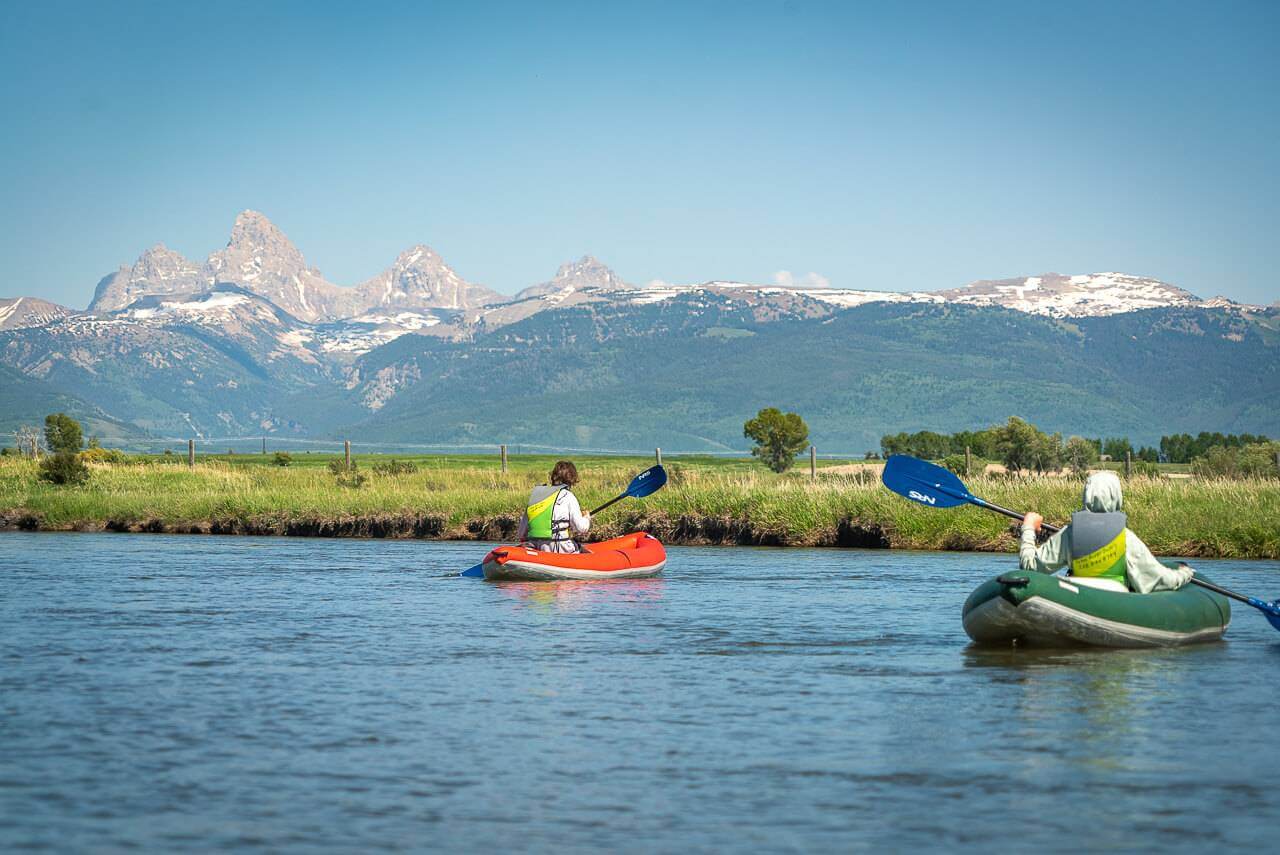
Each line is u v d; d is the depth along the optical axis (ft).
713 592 86.07
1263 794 35.22
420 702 47.65
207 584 92.27
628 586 90.84
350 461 241.55
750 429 352.90
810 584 91.86
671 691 49.85
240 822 32.73
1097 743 41.01
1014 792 35.45
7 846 30.78
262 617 72.84
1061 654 58.90
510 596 83.97
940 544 127.95
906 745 40.83
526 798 34.88
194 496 172.96
